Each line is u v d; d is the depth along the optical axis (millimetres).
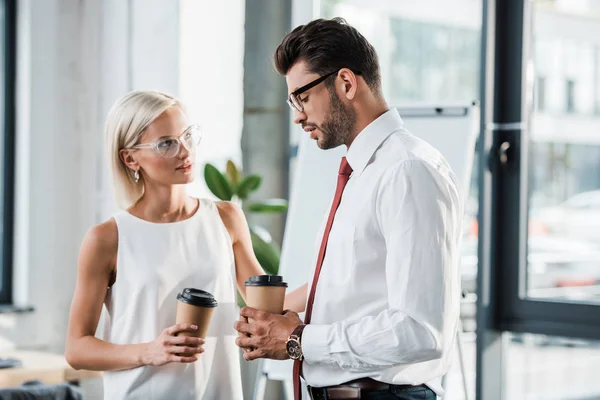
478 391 3531
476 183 3566
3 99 4770
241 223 1960
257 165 3973
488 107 3510
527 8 3477
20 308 4586
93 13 4777
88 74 4793
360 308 1636
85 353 1741
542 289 3498
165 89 4340
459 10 3578
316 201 3084
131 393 1754
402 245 1525
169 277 1782
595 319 3326
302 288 2012
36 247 4695
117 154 1829
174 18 4301
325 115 1674
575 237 3410
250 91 3979
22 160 4719
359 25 3805
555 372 3465
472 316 3570
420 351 1497
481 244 3521
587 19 3344
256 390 3074
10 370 3465
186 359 1674
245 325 1655
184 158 1794
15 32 4773
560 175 3445
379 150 1658
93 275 1790
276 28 3959
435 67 3643
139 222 1814
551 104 3463
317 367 1666
